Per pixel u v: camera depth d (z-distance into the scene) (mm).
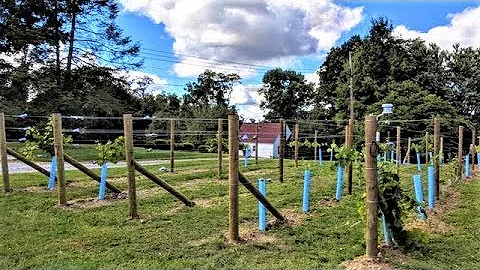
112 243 6250
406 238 5875
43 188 10398
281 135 12203
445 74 42125
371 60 42375
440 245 6238
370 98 40062
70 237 6531
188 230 6879
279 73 59719
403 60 42562
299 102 58875
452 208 8859
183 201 8547
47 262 5434
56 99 28578
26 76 28297
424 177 13430
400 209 5926
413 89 36938
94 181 11523
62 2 31188
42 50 30078
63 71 31328
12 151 10109
